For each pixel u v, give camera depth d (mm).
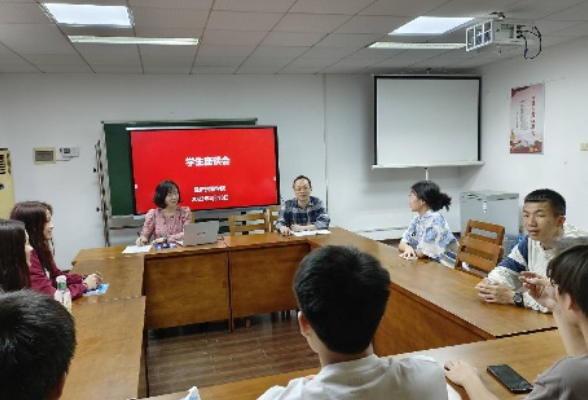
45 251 2232
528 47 4805
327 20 3664
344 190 6387
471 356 1397
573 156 4832
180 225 3863
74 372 1431
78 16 3361
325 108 6203
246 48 4500
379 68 5887
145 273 3299
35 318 635
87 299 2215
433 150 6203
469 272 2645
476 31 3992
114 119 5504
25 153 5273
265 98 5973
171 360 3084
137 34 3879
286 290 3676
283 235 3838
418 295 2127
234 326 3617
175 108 5680
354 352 788
